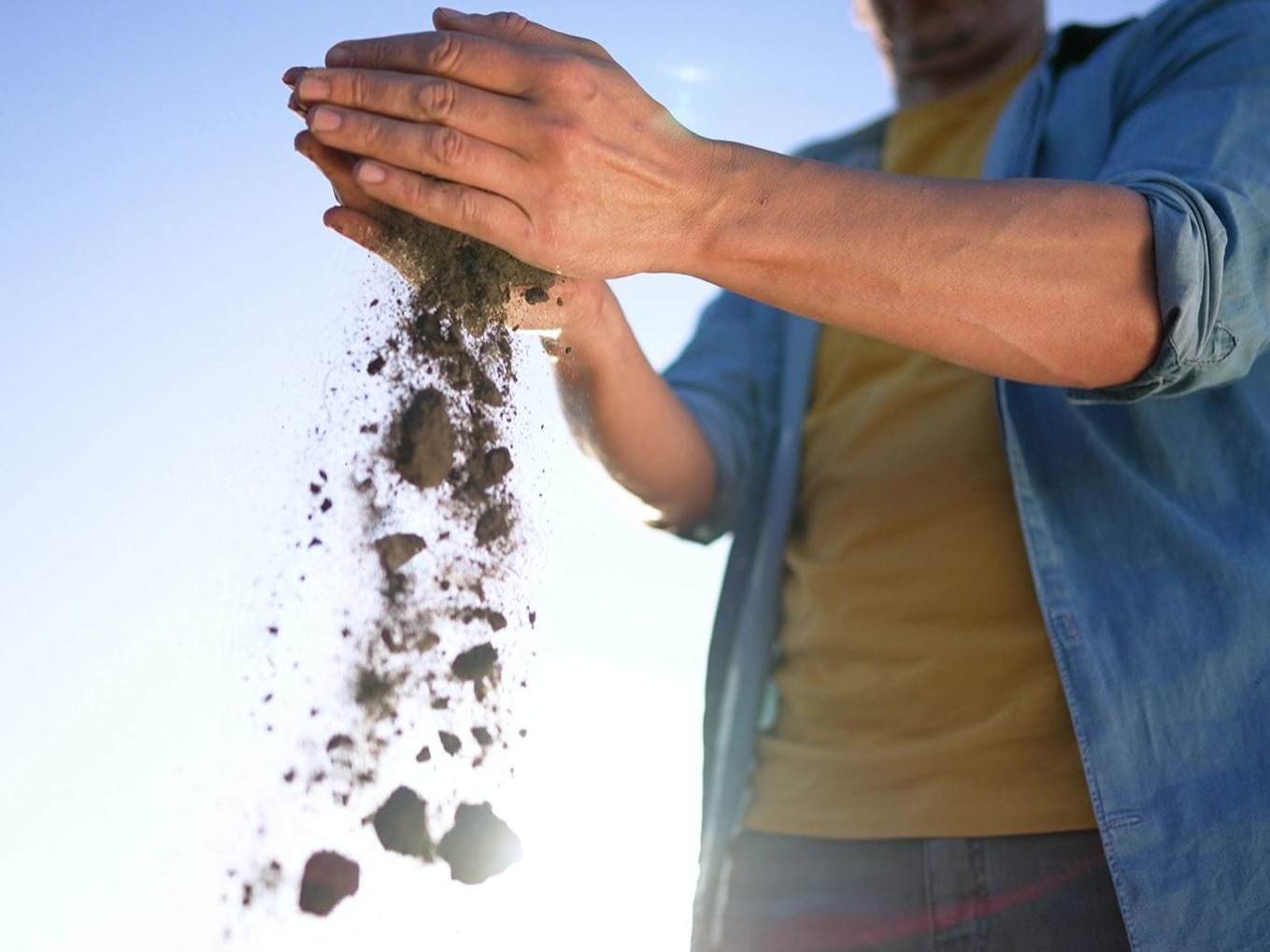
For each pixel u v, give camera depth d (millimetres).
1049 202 549
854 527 722
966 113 899
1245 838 522
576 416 760
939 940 595
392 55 520
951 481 688
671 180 521
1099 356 557
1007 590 644
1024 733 606
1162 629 576
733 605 810
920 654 661
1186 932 521
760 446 871
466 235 570
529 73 506
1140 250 546
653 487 791
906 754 638
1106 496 619
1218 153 605
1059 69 792
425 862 503
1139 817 544
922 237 534
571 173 507
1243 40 653
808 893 654
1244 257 570
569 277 606
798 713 721
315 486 529
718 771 759
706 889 719
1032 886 577
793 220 534
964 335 550
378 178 512
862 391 790
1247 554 575
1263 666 551
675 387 886
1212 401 620
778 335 912
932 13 899
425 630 529
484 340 580
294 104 543
